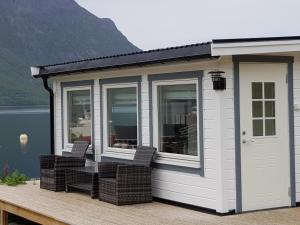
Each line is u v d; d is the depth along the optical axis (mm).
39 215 8977
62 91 12383
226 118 8523
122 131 10688
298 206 9102
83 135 11820
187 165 9070
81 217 8484
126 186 9398
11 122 59188
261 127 8789
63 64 11695
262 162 8789
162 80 9578
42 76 12391
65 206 9391
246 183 8664
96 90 11250
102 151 11102
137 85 10148
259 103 8758
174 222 8086
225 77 8523
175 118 9453
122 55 9930
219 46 8047
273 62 8812
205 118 8750
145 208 9117
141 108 10086
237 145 8578
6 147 31156
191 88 9117
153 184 9797
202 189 8820
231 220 8164
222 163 8484
